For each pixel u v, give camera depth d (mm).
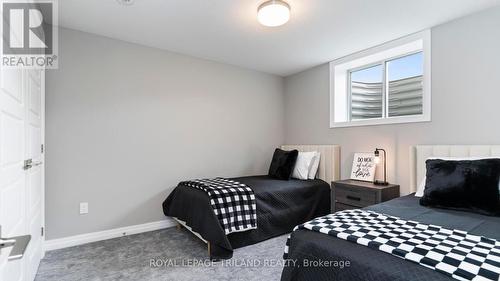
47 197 2469
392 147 2887
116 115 2855
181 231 3018
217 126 3625
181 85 3312
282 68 3926
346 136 3385
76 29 2631
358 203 2771
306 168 3438
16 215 1497
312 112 3881
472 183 1755
